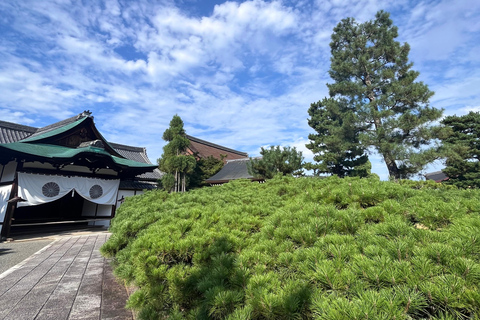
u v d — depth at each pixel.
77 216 15.92
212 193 5.93
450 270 1.39
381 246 1.73
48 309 3.30
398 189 3.21
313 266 1.64
